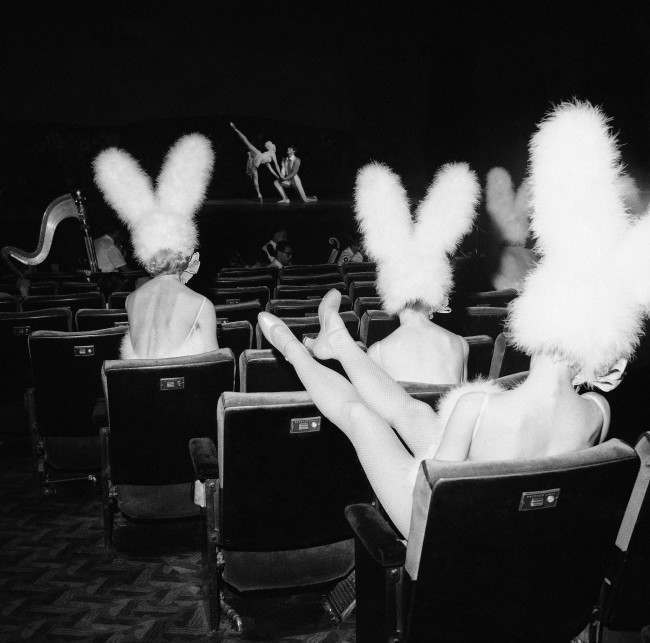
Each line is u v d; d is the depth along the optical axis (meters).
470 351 2.98
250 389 2.56
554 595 1.61
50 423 3.19
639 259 1.58
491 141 14.45
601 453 1.51
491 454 1.59
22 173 14.30
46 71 14.34
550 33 12.68
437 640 1.59
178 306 2.84
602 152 1.58
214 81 15.52
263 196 16.28
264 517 2.13
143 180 3.02
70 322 3.80
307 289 5.32
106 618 2.47
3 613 2.50
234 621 2.39
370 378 2.03
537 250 1.65
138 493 2.72
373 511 1.83
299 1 15.72
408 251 2.51
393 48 16.12
